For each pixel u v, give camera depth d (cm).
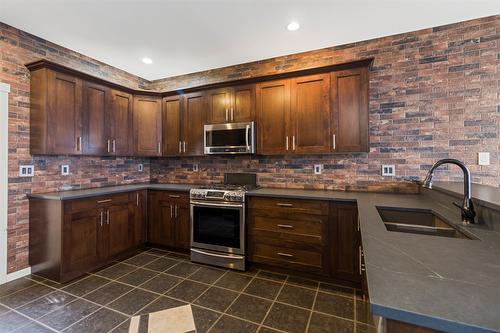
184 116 344
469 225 135
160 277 256
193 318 188
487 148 233
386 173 268
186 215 314
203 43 283
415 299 60
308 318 189
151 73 380
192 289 231
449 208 181
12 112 246
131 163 381
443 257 88
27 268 258
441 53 248
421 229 161
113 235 292
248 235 275
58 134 259
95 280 248
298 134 276
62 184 290
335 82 261
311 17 233
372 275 74
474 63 237
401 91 262
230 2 211
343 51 288
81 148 280
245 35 266
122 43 283
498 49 230
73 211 250
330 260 241
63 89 264
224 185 329
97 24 244
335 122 261
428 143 253
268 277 257
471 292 63
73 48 295
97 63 330
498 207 120
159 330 174
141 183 387
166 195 328
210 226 289
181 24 245
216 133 314
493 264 82
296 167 310
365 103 249
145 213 338
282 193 265
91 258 267
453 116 244
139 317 189
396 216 188
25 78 256
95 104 297
